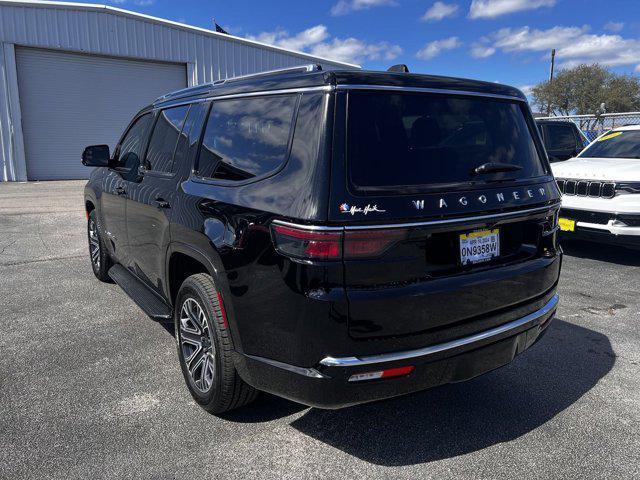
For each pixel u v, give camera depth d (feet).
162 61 66.64
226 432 9.26
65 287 17.75
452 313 7.95
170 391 10.67
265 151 8.48
